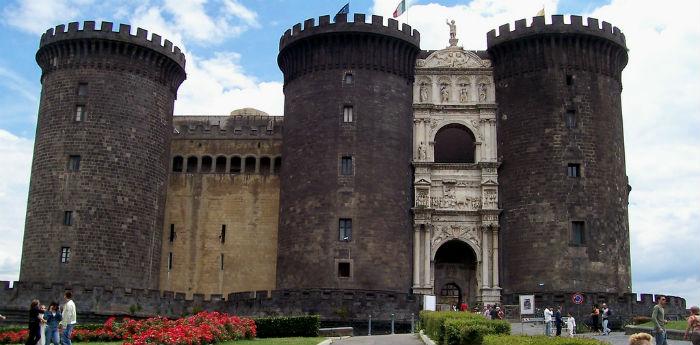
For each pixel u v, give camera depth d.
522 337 23.02
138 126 66.00
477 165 67.12
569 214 62.81
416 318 59.09
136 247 63.94
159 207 67.69
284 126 69.38
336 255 62.62
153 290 60.84
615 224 63.69
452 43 71.06
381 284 62.38
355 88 66.44
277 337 43.84
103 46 65.81
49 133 64.94
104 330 38.69
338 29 66.75
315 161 65.25
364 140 65.25
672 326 45.16
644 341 15.66
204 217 72.31
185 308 62.06
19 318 58.22
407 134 67.62
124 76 66.12
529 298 56.78
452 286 69.38
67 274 61.16
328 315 58.12
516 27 67.12
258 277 70.69
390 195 64.81
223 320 38.81
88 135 64.12
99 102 64.88
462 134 76.00
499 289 64.12
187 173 73.25
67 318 31.89
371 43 67.44
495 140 67.88
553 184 63.56
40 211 63.00
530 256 62.88
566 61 66.12
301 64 68.62
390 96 67.12
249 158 74.00
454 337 28.56
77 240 61.84
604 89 66.50
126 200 64.06
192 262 71.19
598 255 62.22
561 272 61.62
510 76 67.75
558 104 65.12
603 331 51.59
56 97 65.62
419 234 65.75
